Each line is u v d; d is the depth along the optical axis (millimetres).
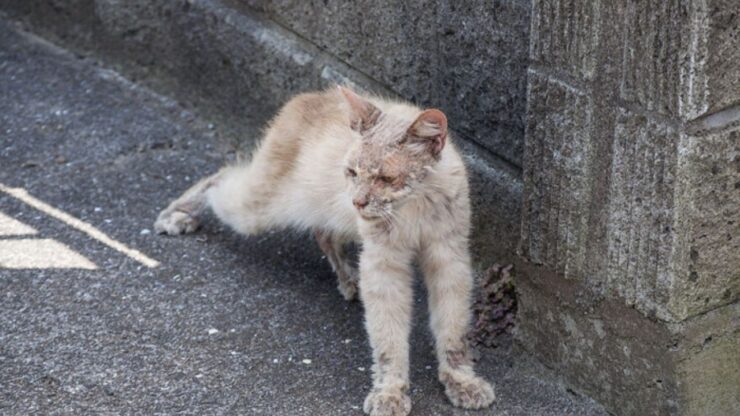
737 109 2361
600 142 2436
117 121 3258
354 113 2508
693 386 2455
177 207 2949
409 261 2580
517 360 2648
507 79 2680
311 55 3023
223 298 2783
